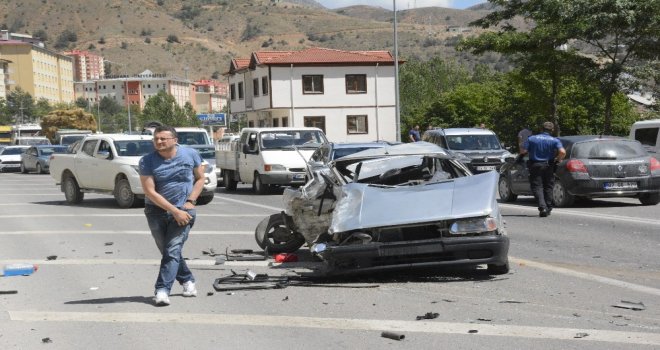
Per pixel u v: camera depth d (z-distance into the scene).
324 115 59.94
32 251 12.05
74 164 20.97
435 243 8.30
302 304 7.74
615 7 26.42
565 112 41.84
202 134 30.69
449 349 5.98
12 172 47.44
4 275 9.77
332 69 59.88
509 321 6.82
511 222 14.54
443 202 8.66
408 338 6.34
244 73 65.81
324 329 6.70
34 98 137.25
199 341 6.40
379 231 8.49
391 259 8.46
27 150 44.75
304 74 59.56
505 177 19.05
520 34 30.31
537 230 13.26
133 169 19.28
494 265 9.03
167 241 7.71
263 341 6.35
